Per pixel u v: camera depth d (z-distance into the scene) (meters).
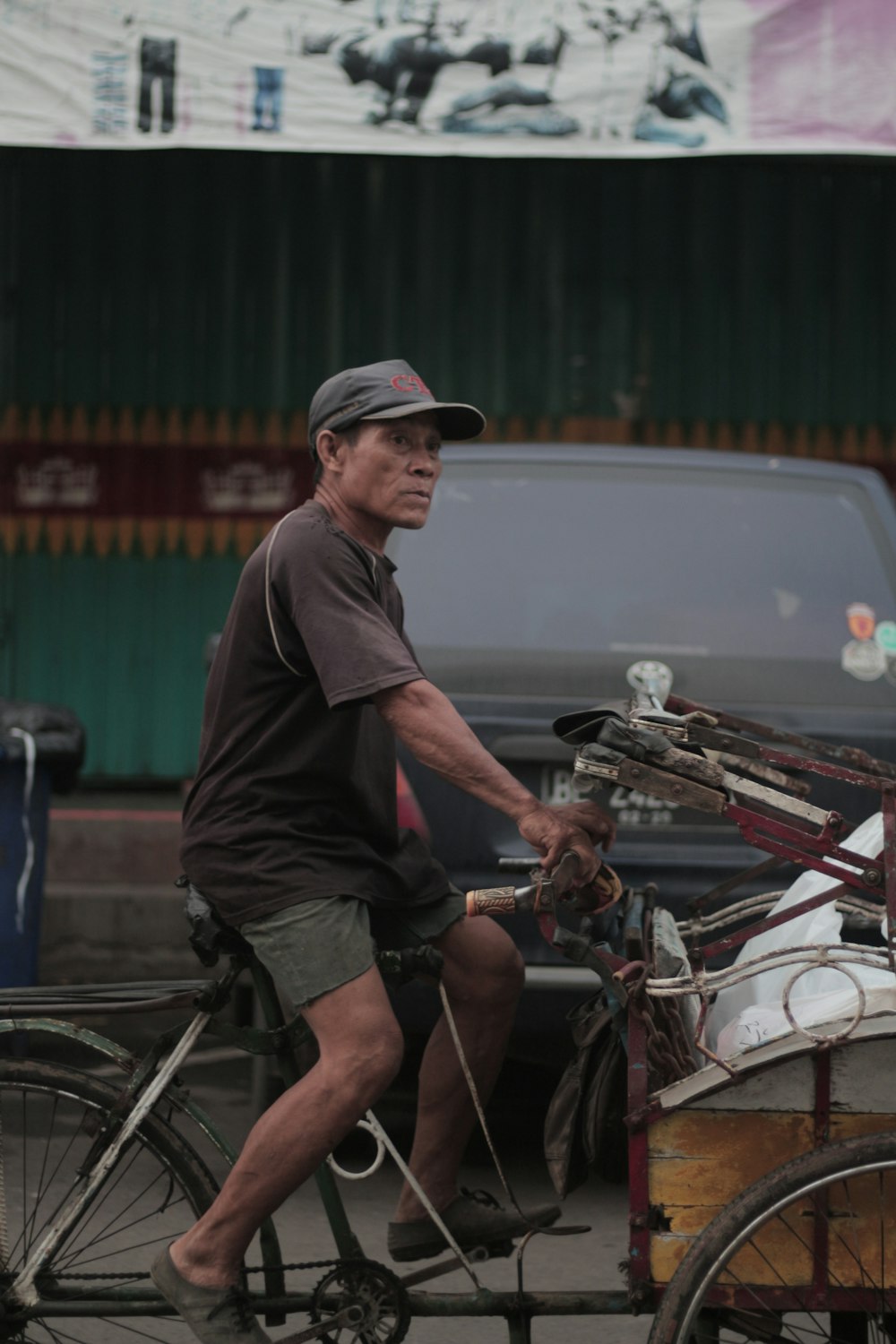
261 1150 5.01
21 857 10.35
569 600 8.44
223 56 12.21
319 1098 5.00
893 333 17.42
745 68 12.09
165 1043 5.52
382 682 4.88
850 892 5.91
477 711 8.12
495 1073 5.64
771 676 8.30
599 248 17.30
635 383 17.41
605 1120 5.07
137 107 12.23
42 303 17.36
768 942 5.97
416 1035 8.15
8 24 12.18
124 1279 5.53
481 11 12.12
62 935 12.68
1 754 10.15
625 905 5.46
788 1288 4.75
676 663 8.27
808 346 17.42
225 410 17.44
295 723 5.16
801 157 12.55
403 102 12.21
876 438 17.48
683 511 8.74
